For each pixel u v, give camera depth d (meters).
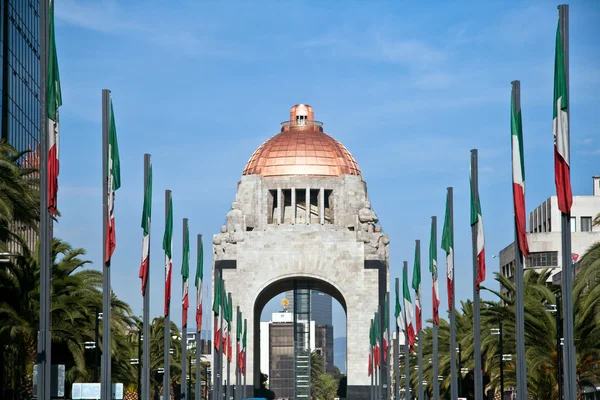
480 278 46.38
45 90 35.38
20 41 86.75
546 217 131.00
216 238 138.62
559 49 32.66
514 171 38.28
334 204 146.00
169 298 55.38
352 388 133.88
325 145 150.62
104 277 41.19
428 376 107.69
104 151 41.12
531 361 60.06
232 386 134.25
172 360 105.38
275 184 144.88
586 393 79.25
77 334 59.72
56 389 46.50
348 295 136.12
